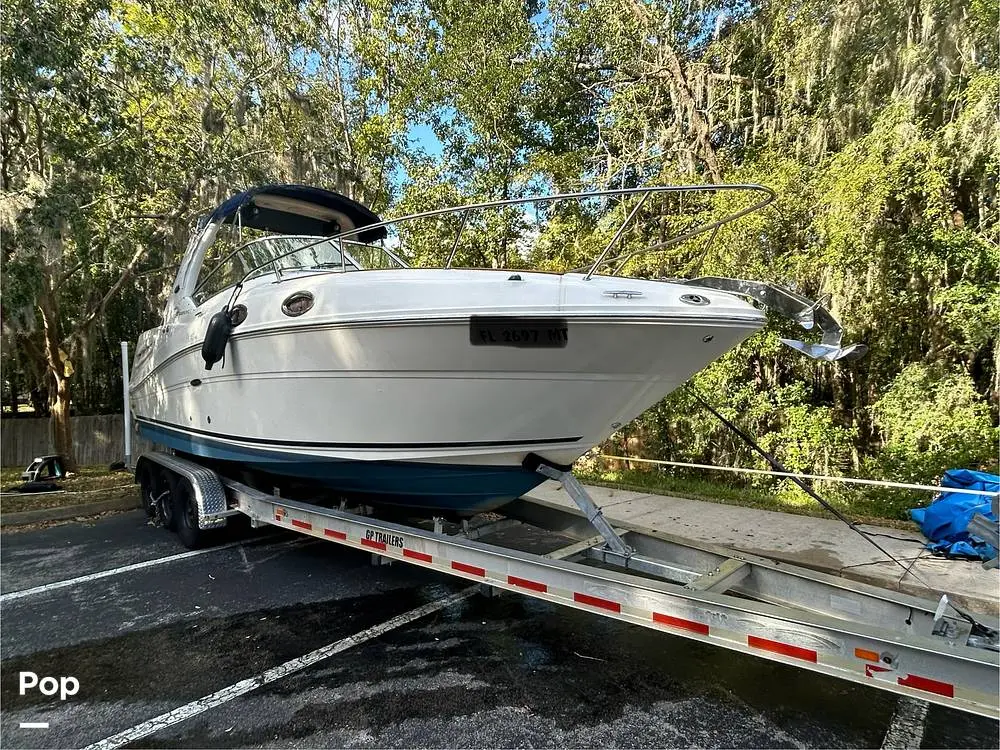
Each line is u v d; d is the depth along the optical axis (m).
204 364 4.96
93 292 12.30
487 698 2.99
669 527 5.77
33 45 7.67
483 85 11.80
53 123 8.77
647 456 8.87
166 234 11.33
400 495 4.21
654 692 3.06
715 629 2.61
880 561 4.71
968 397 6.44
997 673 1.99
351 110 14.90
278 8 12.81
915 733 2.73
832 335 3.27
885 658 2.21
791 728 2.76
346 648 3.52
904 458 6.51
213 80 12.02
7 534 6.04
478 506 4.21
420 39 14.01
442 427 3.65
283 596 4.32
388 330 3.43
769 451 7.60
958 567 4.54
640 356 3.19
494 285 3.35
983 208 6.27
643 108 10.34
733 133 9.62
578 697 3.01
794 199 6.79
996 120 5.81
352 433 3.89
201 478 5.11
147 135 10.43
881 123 6.29
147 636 3.68
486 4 12.02
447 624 3.87
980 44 6.17
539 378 3.33
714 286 3.62
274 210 5.68
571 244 9.69
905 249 6.48
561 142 13.08
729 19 10.48
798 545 5.16
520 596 4.36
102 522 6.54
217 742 2.62
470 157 12.67
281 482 5.20
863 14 6.91
